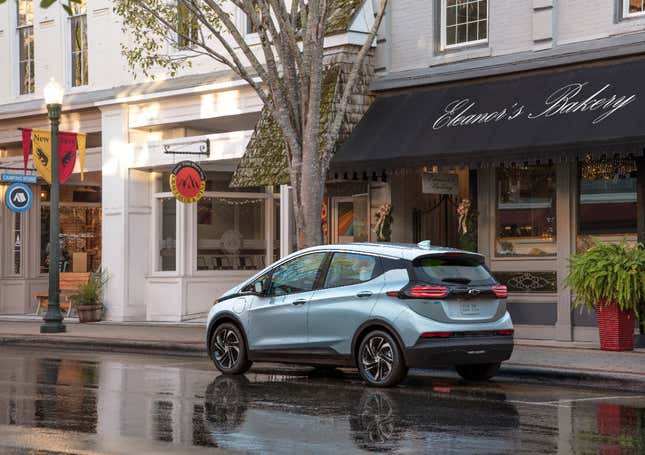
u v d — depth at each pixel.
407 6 19.34
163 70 23.98
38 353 18.52
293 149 16.92
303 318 13.34
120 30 25.00
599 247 15.80
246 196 24.50
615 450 8.48
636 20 16.52
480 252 18.45
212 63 22.95
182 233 24.05
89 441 9.01
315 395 11.95
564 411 10.66
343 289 13.01
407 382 13.36
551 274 17.66
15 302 28.97
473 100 17.88
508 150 16.34
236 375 14.25
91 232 29.77
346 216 20.73
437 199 20.16
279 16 16.91
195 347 17.95
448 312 12.36
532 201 17.92
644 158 16.48
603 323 15.79
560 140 15.76
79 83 26.23
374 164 17.97
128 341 19.11
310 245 16.69
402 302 12.34
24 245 28.91
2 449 8.64
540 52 17.44
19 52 27.67
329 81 19.02
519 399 11.62
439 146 17.33
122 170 24.66
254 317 13.91
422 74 18.88
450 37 18.94
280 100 16.84
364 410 10.72
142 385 13.10
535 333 17.73
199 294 24.17
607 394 12.28
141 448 8.67
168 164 23.62
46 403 11.45
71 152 23.81
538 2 17.45
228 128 24.34
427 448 8.57
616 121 15.40
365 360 12.73
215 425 9.84
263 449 8.59
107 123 25.02
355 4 19.28
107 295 25.09
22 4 27.62
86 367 15.53
